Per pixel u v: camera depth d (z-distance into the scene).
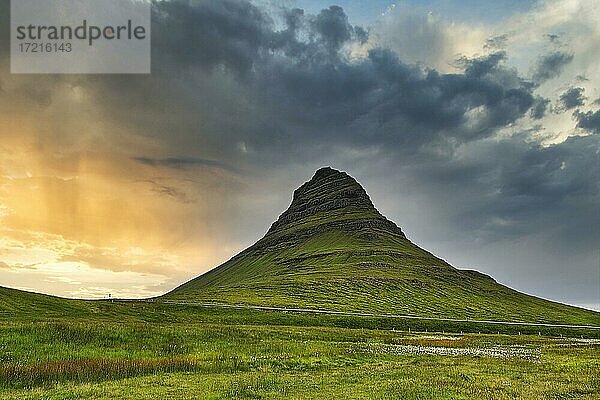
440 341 83.19
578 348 74.00
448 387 31.78
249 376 36.91
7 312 86.19
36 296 112.19
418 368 42.97
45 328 51.97
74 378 34.66
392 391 30.19
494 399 28.53
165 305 140.88
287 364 44.38
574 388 33.34
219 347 54.34
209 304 162.25
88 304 117.81
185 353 50.62
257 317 136.75
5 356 42.75
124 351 48.81
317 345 61.44
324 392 30.02
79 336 51.25
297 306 184.75
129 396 28.12
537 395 30.52
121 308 121.38
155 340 54.41
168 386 31.78
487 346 75.19
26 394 28.91
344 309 191.00
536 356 57.69
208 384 32.44
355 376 37.41
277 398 28.03
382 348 62.88
